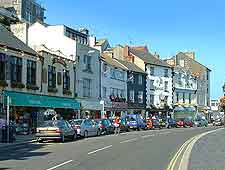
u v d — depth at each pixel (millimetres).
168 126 67875
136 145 27594
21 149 24984
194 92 93062
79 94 51406
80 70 52000
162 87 80500
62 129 31375
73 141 32625
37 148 25609
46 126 31359
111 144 28469
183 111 86938
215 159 18953
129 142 30516
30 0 82000
